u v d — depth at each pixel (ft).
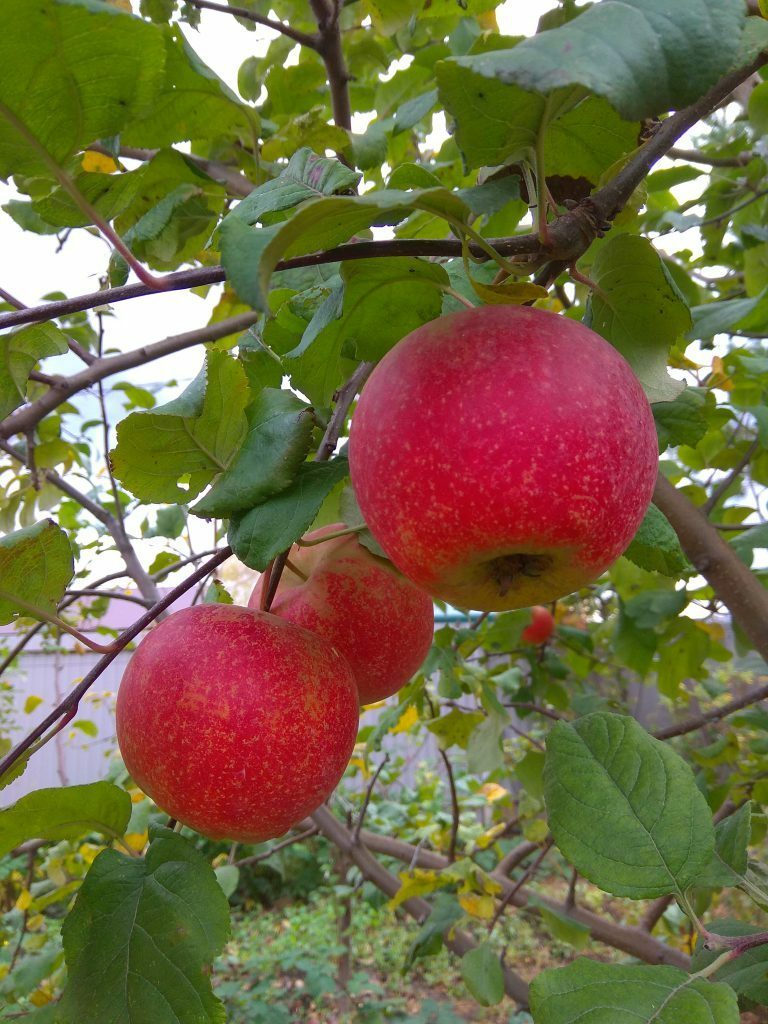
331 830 1.87
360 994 3.28
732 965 0.70
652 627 1.80
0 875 2.44
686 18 0.47
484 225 1.16
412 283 0.72
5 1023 0.82
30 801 0.74
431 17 1.28
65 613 2.81
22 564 0.72
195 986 0.66
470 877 1.48
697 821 0.67
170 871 0.73
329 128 1.12
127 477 0.76
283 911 4.40
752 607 1.13
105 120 0.56
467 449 0.54
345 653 0.85
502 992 1.35
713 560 1.15
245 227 0.50
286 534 0.68
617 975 0.56
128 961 0.68
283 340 1.04
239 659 0.71
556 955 3.77
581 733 0.73
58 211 0.72
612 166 0.73
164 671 0.71
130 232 1.09
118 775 1.80
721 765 1.95
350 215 0.55
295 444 0.72
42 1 0.47
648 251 0.72
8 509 1.71
